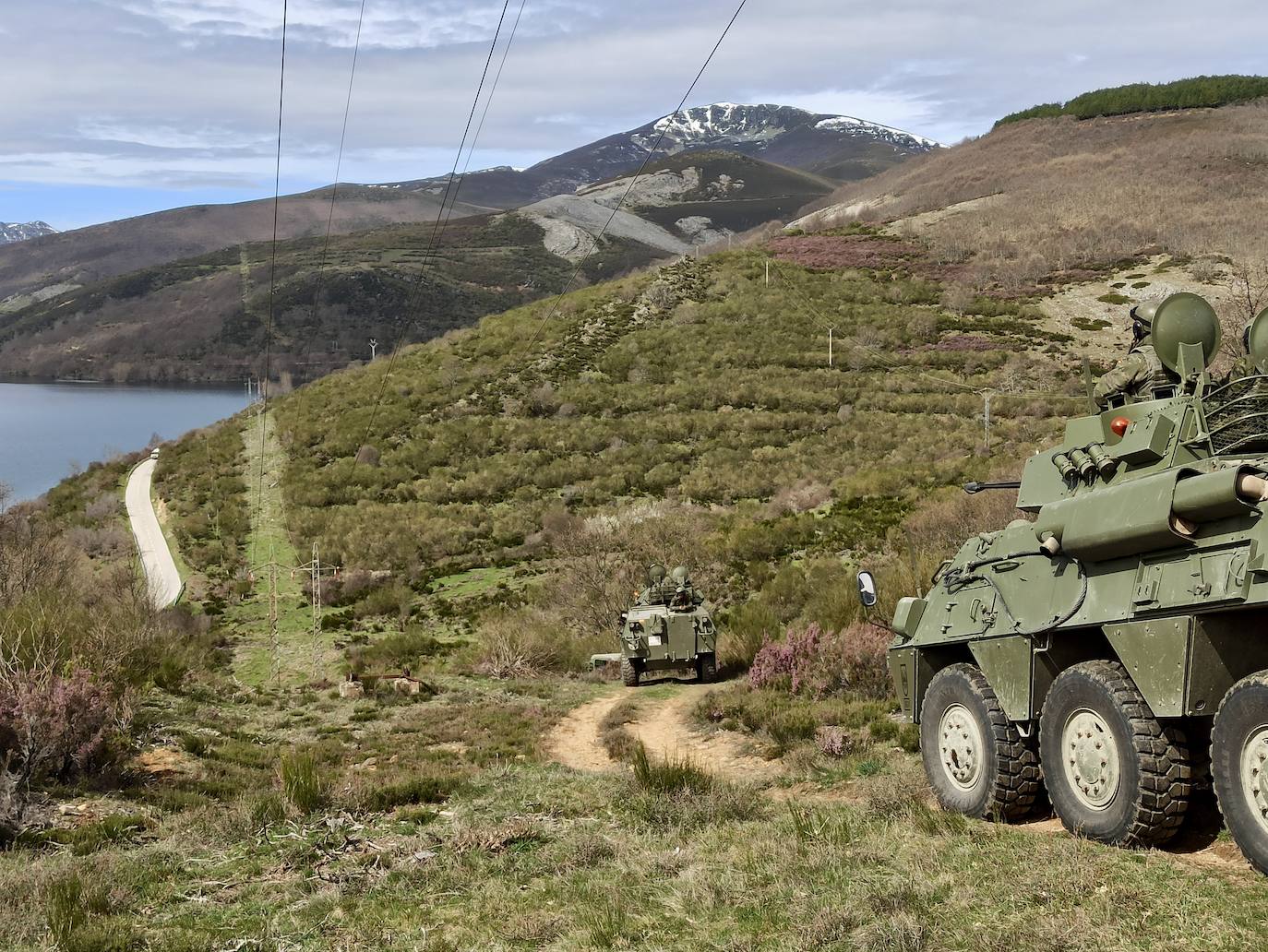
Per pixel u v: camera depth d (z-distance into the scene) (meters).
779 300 77.00
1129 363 8.78
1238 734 6.47
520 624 31.23
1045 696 8.13
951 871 7.19
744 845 8.64
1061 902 6.39
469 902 8.16
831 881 7.37
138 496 60.41
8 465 140.62
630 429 58.22
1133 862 6.88
